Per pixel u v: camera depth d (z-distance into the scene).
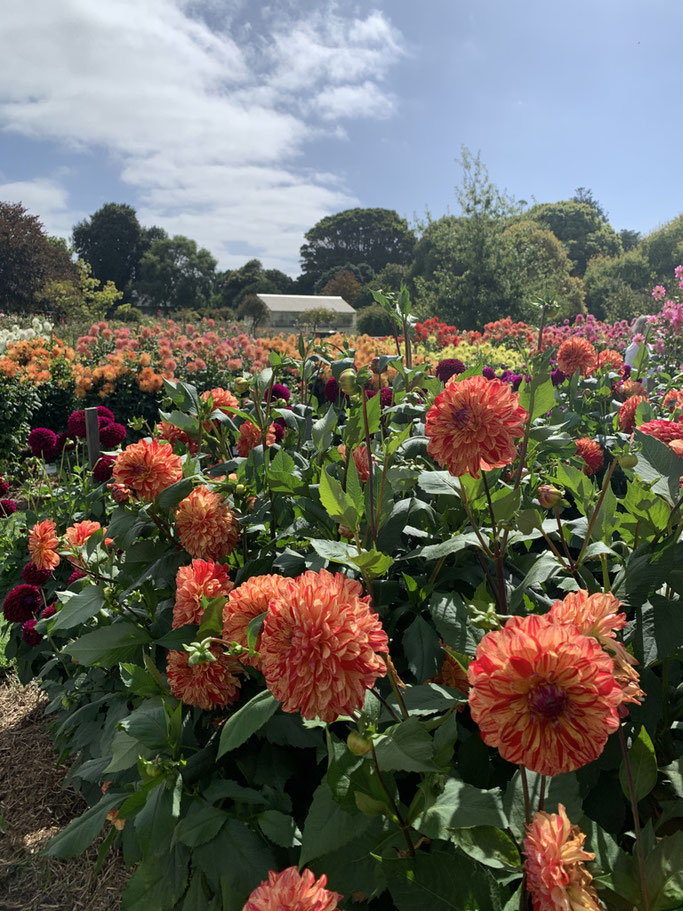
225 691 1.38
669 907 0.88
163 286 62.25
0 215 38.81
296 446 2.41
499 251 22.66
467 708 1.28
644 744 1.02
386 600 1.51
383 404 2.93
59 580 3.10
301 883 0.82
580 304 34.28
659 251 40.56
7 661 3.54
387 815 1.01
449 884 0.92
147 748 1.39
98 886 2.12
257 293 62.75
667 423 1.56
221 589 1.46
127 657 1.80
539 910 0.83
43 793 2.59
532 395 1.57
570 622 0.86
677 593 1.37
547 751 0.72
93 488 3.59
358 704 0.89
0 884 2.16
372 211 69.06
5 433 7.54
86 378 8.30
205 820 1.18
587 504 1.50
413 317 2.15
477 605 1.21
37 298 37.66
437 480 1.42
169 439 2.32
